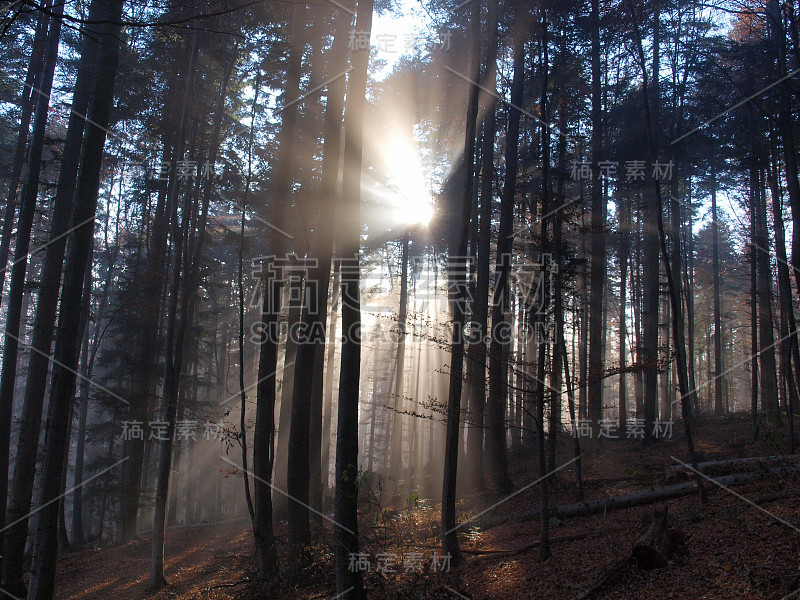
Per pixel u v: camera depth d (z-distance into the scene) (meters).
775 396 21.84
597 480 14.54
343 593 7.70
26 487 11.52
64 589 13.69
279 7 12.48
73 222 9.77
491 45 10.34
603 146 21.52
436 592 8.23
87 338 24.73
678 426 24.06
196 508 28.39
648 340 21.02
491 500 14.28
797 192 14.48
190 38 13.68
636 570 7.73
